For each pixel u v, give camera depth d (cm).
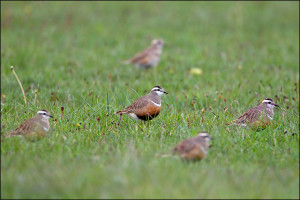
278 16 3178
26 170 941
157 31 2817
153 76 1941
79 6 3259
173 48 2481
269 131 1248
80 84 1747
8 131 1170
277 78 1855
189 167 984
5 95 1584
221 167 1003
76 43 2455
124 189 886
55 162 988
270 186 924
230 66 2067
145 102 1308
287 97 1569
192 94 1639
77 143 1112
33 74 1850
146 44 2538
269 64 2133
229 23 2994
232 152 1086
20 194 867
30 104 1436
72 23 2867
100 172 930
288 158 1064
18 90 1636
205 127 1246
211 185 910
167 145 1109
